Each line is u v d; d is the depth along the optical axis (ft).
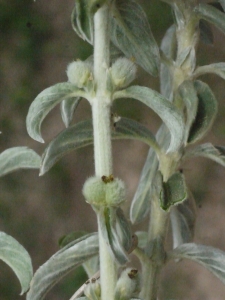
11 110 1.92
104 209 0.42
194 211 0.60
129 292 0.44
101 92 0.44
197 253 0.51
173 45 0.60
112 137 0.51
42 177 1.88
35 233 1.81
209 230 1.79
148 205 0.56
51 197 1.86
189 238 0.60
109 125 0.44
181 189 0.47
